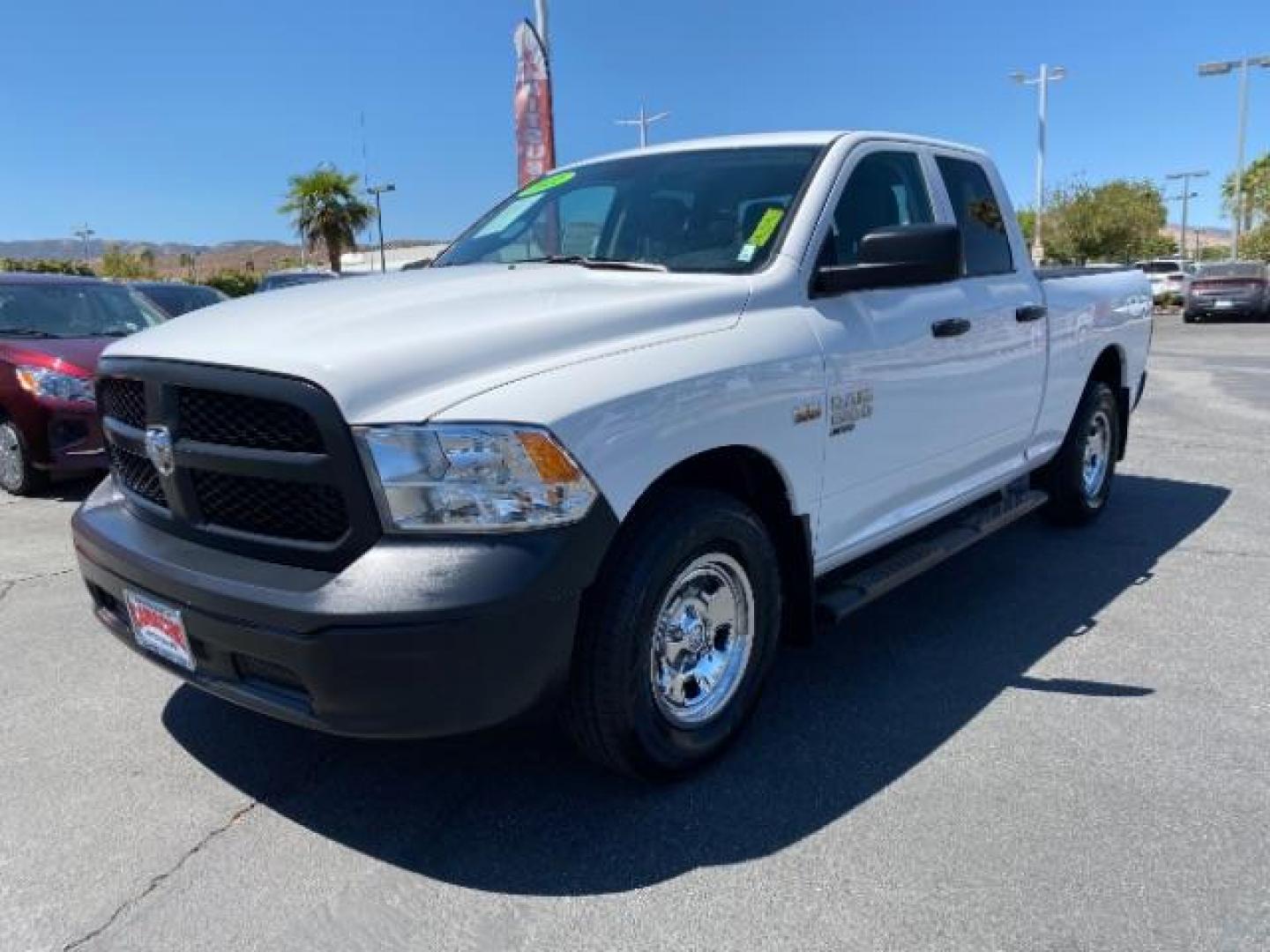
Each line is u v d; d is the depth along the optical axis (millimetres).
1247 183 47938
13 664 4223
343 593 2523
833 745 3475
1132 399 6504
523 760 3387
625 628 2857
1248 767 3285
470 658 2527
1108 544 5848
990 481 4871
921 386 4047
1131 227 45125
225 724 3670
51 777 3309
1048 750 3414
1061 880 2707
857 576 3941
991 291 4672
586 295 3236
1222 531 6125
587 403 2719
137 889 2729
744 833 2959
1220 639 4391
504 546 2578
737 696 3348
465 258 4430
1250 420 10234
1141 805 3066
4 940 2529
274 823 3037
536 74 11164
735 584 3297
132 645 3162
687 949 2477
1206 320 27516
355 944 2510
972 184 4855
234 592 2668
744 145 4180
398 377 2645
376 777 3287
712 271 3615
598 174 4469
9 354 7312
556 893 2697
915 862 2799
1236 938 2482
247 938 2535
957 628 4555
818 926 2547
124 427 3268
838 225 3828
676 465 2973
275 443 2713
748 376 3174
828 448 3549
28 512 6961
